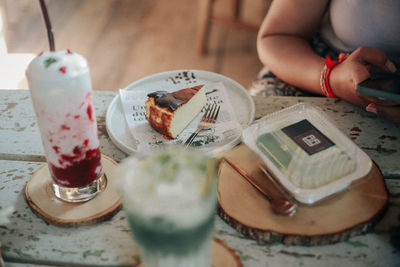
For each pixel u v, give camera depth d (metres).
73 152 0.65
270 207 0.68
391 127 0.88
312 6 1.25
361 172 0.69
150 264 0.51
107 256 0.63
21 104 0.97
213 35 2.80
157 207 0.42
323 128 0.78
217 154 0.80
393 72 0.94
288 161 0.71
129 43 2.70
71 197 0.70
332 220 0.64
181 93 0.90
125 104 0.95
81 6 3.05
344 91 0.96
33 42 2.62
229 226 0.67
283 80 1.24
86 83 0.61
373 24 1.10
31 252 0.63
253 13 3.05
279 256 0.62
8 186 0.75
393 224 0.66
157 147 0.83
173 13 3.02
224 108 0.94
